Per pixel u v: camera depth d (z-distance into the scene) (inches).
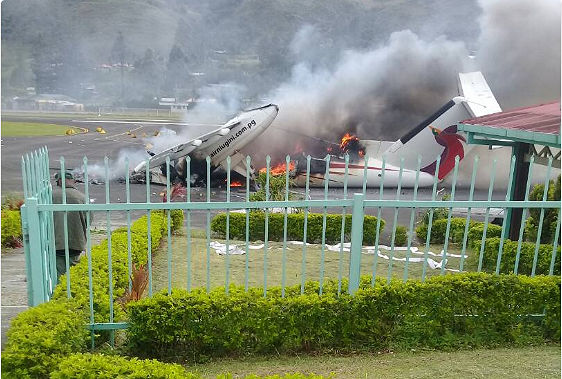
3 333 224.1
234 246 439.8
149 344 195.8
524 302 216.7
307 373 180.2
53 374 147.3
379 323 205.5
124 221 591.2
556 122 326.0
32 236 191.9
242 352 198.2
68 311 180.5
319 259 407.2
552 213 418.9
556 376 178.7
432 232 517.3
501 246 222.7
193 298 195.8
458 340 208.7
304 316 198.5
